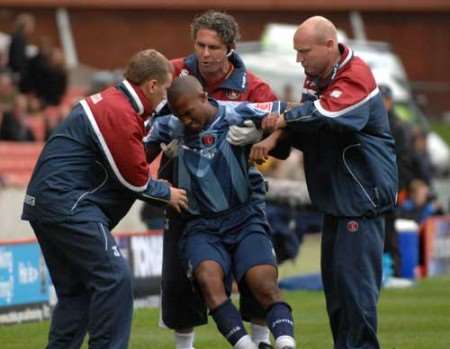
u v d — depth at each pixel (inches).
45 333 1536.7
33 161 3142.2
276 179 2119.8
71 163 1137.4
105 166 1141.1
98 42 5246.1
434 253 2468.0
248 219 1179.3
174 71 1216.2
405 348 1439.5
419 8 5880.9
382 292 2020.2
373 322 1183.6
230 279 1178.0
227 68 1208.2
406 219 2399.1
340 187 1177.4
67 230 1134.4
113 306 1133.1
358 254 1176.2
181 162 1177.4
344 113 1143.6
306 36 1157.7
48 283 1675.7
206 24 1187.9
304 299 1903.3
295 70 3336.6
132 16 5310.0
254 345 1122.0
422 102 4244.6
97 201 1145.4
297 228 2030.0
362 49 3774.6
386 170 1176.2
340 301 1187.3
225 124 1171.9
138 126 1133.7
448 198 3449.8
